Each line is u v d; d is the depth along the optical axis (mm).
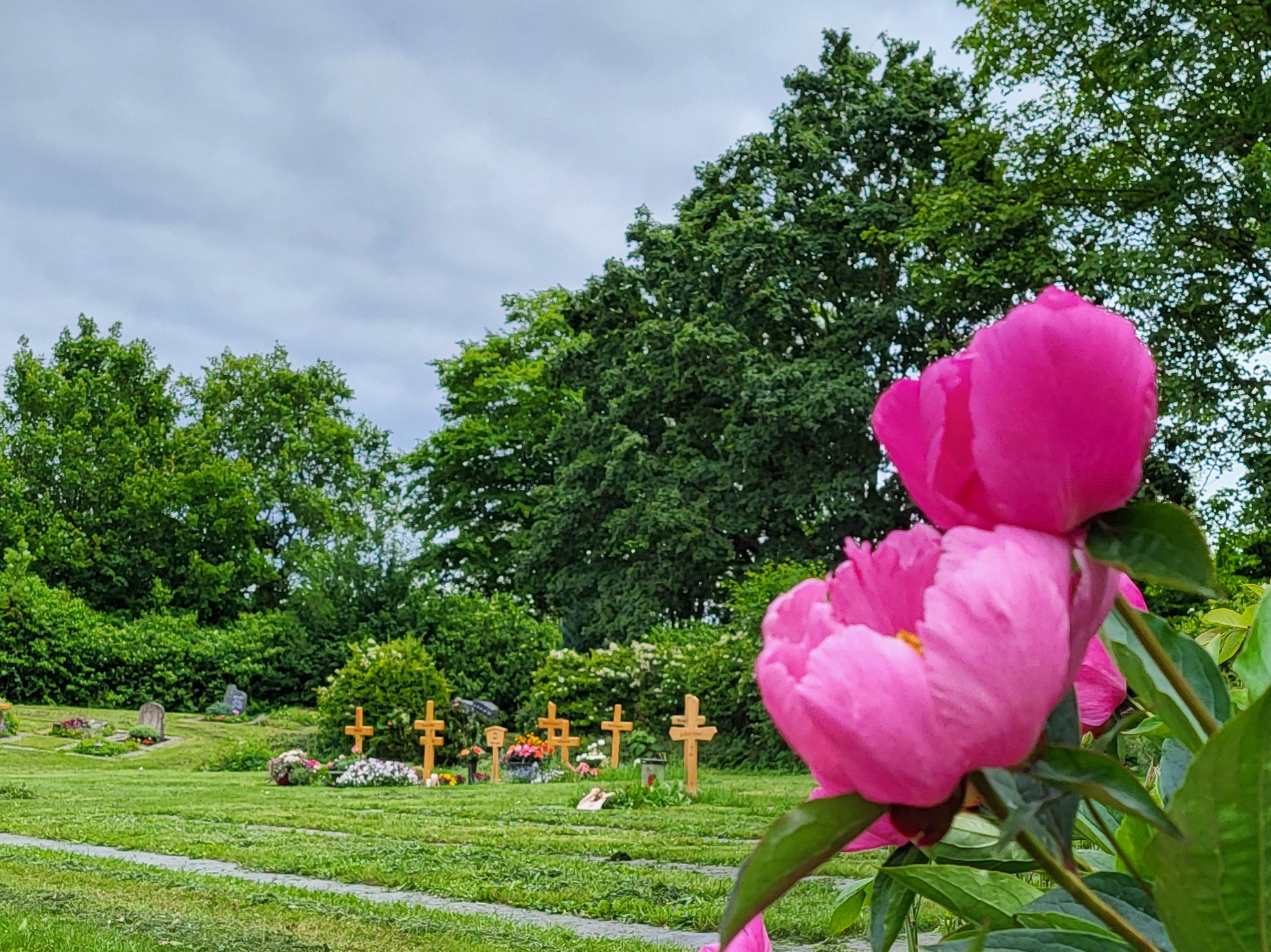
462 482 41531
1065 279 21484
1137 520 557
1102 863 965
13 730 27578
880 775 498
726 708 21922
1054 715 580
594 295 30734
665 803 14641
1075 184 21344
